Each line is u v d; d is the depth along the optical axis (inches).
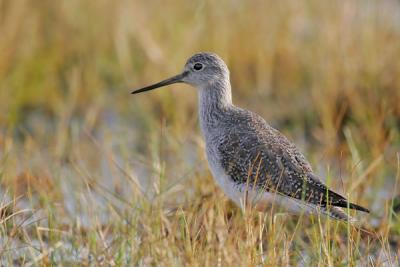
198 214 469.7
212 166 479.5
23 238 454.9
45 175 538.9
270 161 452.4
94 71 721.6
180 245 422.9
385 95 655.8
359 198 500.7
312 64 722.2
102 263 422.9
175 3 763.4
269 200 452.1
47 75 719.1
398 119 644.1
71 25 759.1
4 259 435.5
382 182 548.7
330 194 429.1
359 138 616.1
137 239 441.7
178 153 563.8
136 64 729.0
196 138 569.3
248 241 406.0
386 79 668.7
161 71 698.2
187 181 515.2
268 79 719.1
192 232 436.1
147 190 486.9
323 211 433.1
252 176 456.1
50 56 737.0
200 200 484.4
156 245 410.3
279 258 414.3
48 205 468.8
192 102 680.4
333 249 423.5
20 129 663.8
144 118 678.5
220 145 470.6
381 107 642.8
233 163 461.7
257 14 754.2
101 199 535.8
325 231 444.1
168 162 584.1
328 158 588.7
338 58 685.9
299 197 440.8
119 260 408.8
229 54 733.3
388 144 594.9
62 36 751.7
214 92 503.8
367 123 622.2
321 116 661.9
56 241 440.8
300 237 471.8
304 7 759.7
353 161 532.1
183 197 518.6
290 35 744.3
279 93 717.3
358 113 642.8
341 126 648.4
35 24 738.8
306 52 732.7
